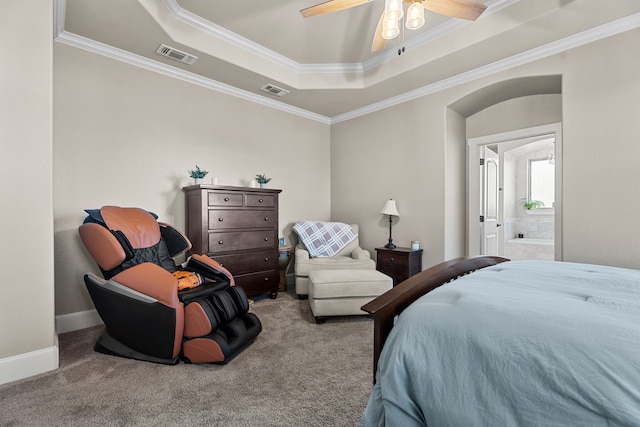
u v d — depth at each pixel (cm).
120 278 206
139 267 206
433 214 371
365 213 446
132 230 242
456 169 387
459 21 284
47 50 188
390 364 96
